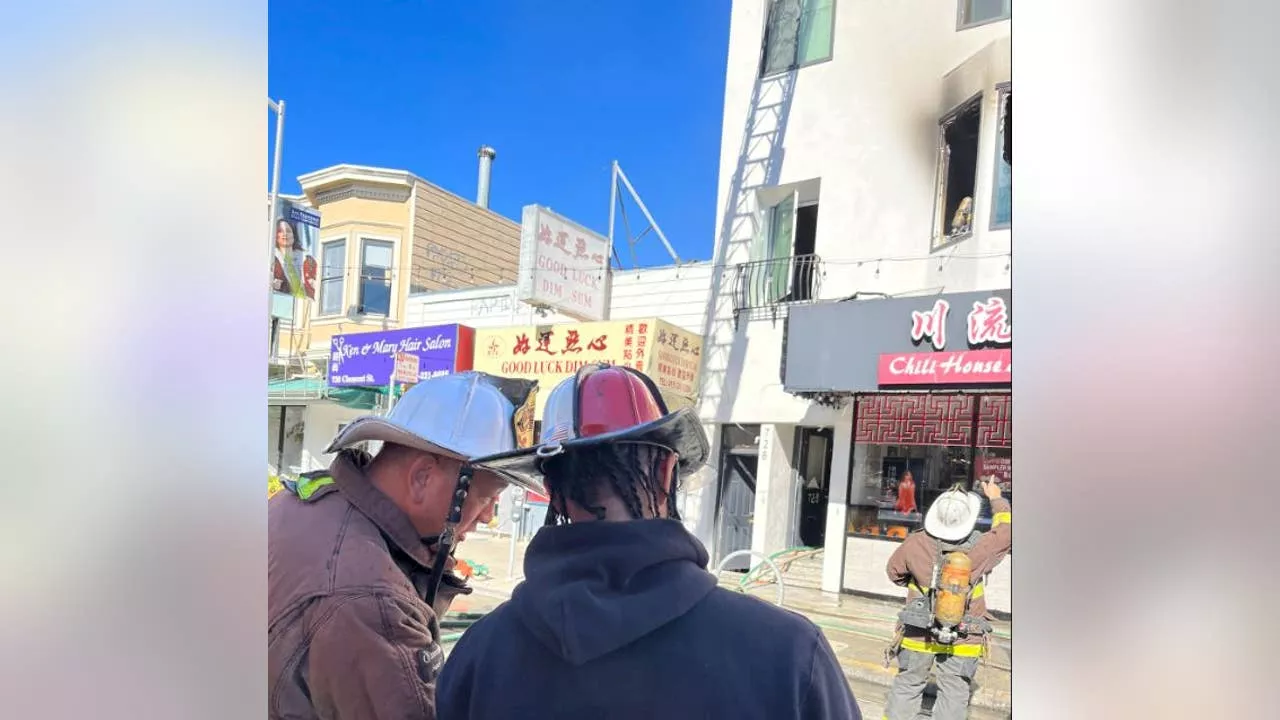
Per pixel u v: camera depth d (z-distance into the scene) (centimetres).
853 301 274
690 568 75
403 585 87
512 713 71
